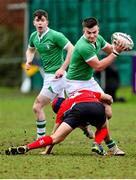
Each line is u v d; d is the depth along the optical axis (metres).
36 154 26.00
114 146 25.88
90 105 24.78
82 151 27.39
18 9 82.12
